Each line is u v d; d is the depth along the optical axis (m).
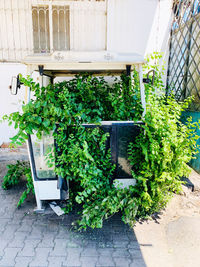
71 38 4.79
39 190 3.09
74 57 2.73
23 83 2.82
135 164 2.98
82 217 2.86
